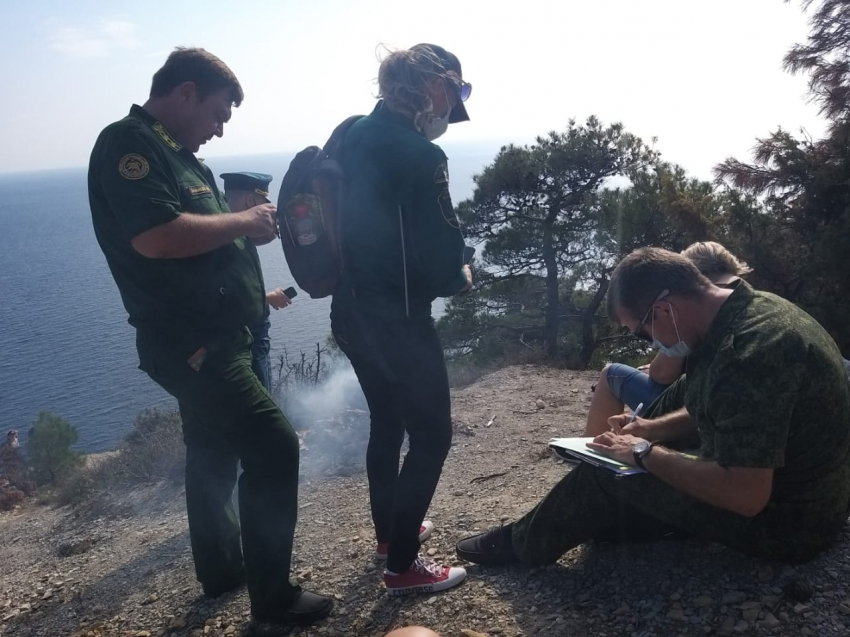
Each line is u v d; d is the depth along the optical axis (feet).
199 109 8.61
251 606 8.67
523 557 8.45
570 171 44.62
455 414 17.58
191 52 8.54
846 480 7.02
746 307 6.68
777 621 6.74
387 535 9.60
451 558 9.47
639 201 42.52
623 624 7.25
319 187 7.87
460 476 13.16
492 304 50.34
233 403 8.25
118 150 7.68
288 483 8.56
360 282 7.82
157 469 17.93
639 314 6.97
